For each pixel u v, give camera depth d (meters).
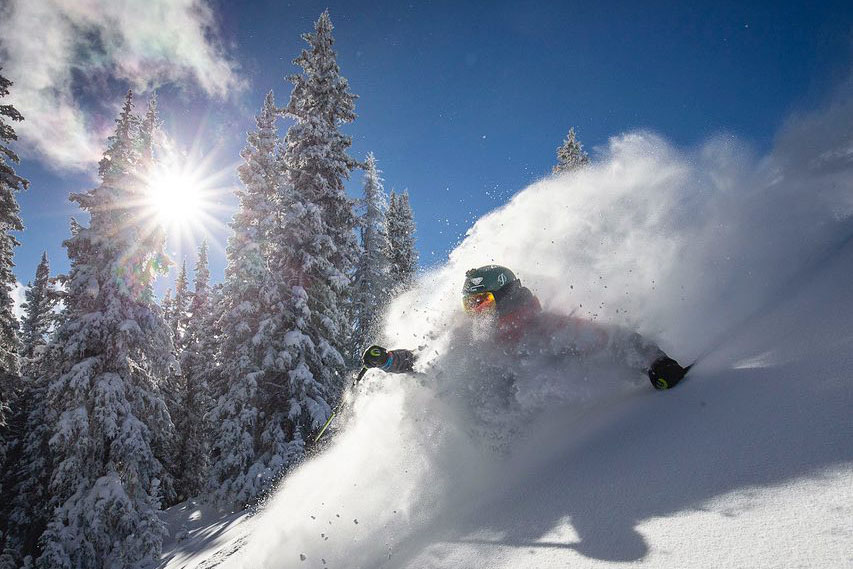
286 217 16.12
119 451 13.84
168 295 32.75
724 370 2.33
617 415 2.54
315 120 17.41
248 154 17.97
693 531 1.27
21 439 20.44
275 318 15.33
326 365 15.68
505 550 1.69
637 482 1.72
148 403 15.50
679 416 2.10
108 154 15.94
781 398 1.77
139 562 12.60
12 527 18.42
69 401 14.37
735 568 1.07
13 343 18.08
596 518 1.60
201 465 25.64
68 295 15.48
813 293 2.54
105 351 14.94
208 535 10.93
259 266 15.86
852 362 1.72
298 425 14.12
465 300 3.42
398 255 29.02
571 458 2.30
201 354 25.84
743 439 1.64
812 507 1.16
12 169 17.50
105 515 13.25
